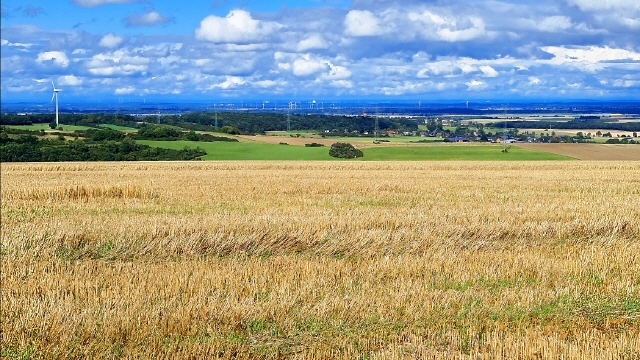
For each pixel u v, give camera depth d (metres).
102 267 10.01
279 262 10.39
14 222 15.29
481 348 6.52
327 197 22.27
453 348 6.61
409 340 6.87
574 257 10.73
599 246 12.14
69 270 9.77
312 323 7.33
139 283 8.69
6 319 7.23
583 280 9.22
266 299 8.13
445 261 10.21
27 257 10.83
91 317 7.23
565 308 7.93
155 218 15.19
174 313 7.36
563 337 6.80
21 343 6.61
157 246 12.08
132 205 19.58
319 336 7.00
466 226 14.18
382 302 7.88
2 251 11.44
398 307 7.80
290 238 12.72
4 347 6.57
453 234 13.56
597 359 6.00
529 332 6.85
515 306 7.93
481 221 15.20
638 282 9.14
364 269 9.68
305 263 10.19
